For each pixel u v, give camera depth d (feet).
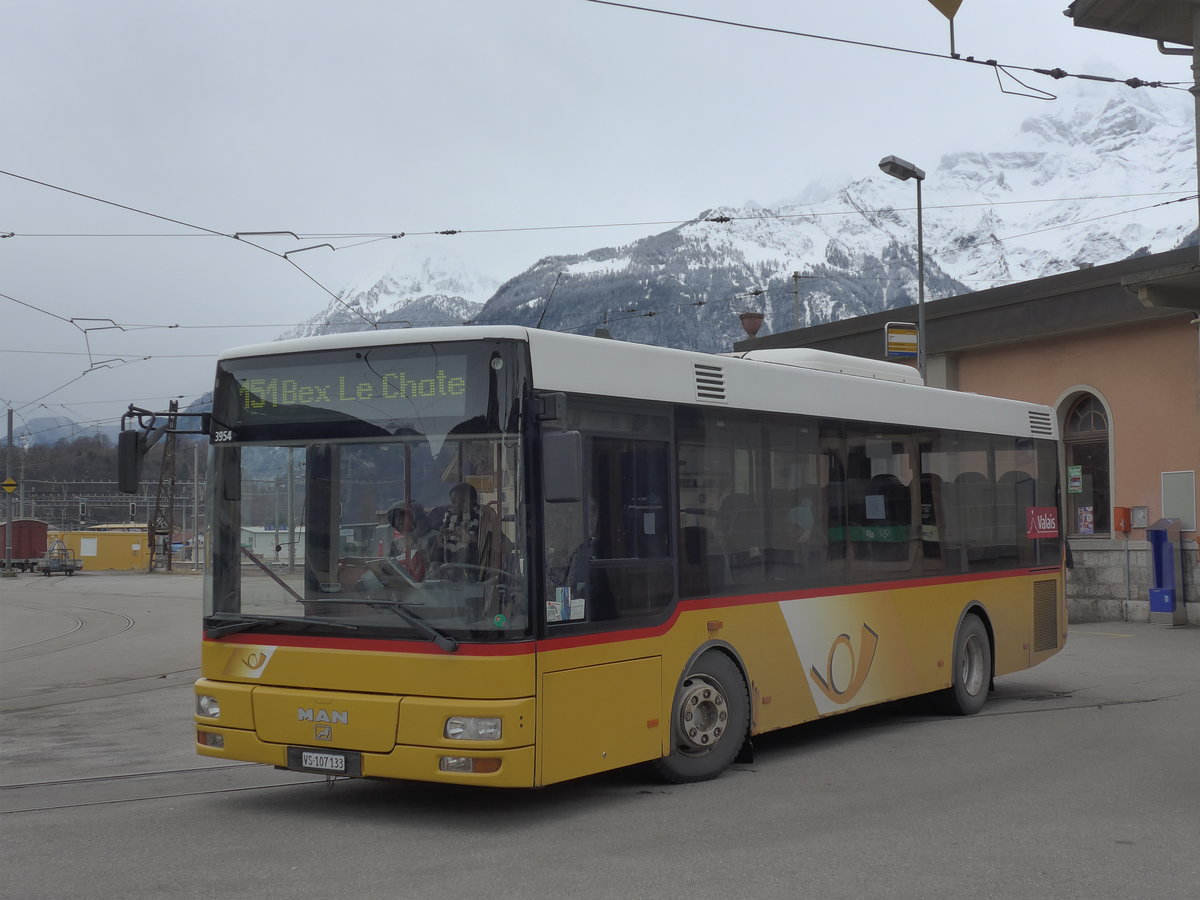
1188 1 55.88
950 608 38.50
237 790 28.50
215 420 26.63
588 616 25.30
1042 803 26.07
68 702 47.96
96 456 316.40
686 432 28.60
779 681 30.91
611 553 26.09
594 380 26.09
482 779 23.20
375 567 24.58
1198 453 71.15
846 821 24.47
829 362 35.88
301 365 25.86
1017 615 42.37
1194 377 71.41
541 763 23.80
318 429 25.50
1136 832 23.45
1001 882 20.04
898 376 38.83
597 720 25.32
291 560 25.45
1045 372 80.02
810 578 32.32
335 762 24.41
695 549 28.55
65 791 28.63
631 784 28.48
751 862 21.33
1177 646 60.49
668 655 27.45
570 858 21.72
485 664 23.39
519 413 24.18
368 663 24.29
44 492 307.37
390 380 25.03
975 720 38.58
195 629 90.84
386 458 24.80
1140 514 74.23
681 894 19.40
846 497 34.04
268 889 19.81
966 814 25.04
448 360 24.61
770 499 31.14
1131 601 73.87
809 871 20.74
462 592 23.76
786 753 32.86
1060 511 45.93
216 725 25.91
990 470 41.55
